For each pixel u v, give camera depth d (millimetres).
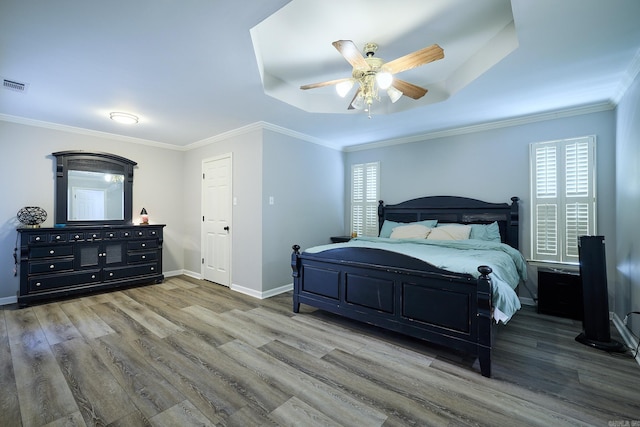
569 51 2170
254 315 3266
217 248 4688
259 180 3998
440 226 3943
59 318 3107
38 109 3410
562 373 2092
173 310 3408
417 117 3719
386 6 1995
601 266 2518
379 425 1577
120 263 4227
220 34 1990
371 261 2670
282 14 2068
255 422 1594
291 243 4391
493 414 1665
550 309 3287
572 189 3424
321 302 3080
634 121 2488
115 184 4555
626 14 1744
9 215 3691
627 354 2369
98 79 2643
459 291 2195
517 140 3787
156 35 1991
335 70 2967
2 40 2021
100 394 1823
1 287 3631
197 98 3100
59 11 1726
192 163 5230
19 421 1584
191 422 1590
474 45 2502
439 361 2264
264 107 3373
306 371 2107
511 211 3725
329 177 5098
